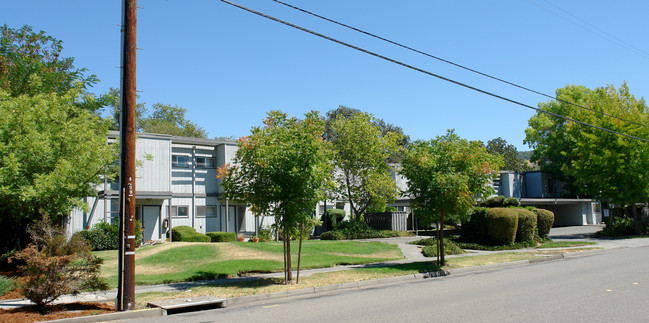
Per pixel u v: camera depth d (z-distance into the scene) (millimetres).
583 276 13867
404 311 9250
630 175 31250
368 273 15523
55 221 18172
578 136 33938
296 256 19531
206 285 13586
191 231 26359
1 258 16078
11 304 11008
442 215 17453
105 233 22281
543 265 17859
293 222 13531
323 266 17734
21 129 15305
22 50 21375
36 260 10055
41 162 15320
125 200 10500
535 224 26172
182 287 13391
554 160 49500
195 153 29234
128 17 10836
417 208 17719
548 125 50031
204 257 18281
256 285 13383
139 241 22844
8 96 16094
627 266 16156
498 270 16781
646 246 25625
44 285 9914
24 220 16781
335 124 32062
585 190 33969
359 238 29844
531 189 50812
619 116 31500
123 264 10367
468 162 16844
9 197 14664
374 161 31250
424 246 24562
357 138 31031
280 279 14469
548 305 9398
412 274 15391
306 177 13125
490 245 25422
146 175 25969
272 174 13375
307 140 13391
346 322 8336
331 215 35188
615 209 38469
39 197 14445
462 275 15758
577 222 47250
